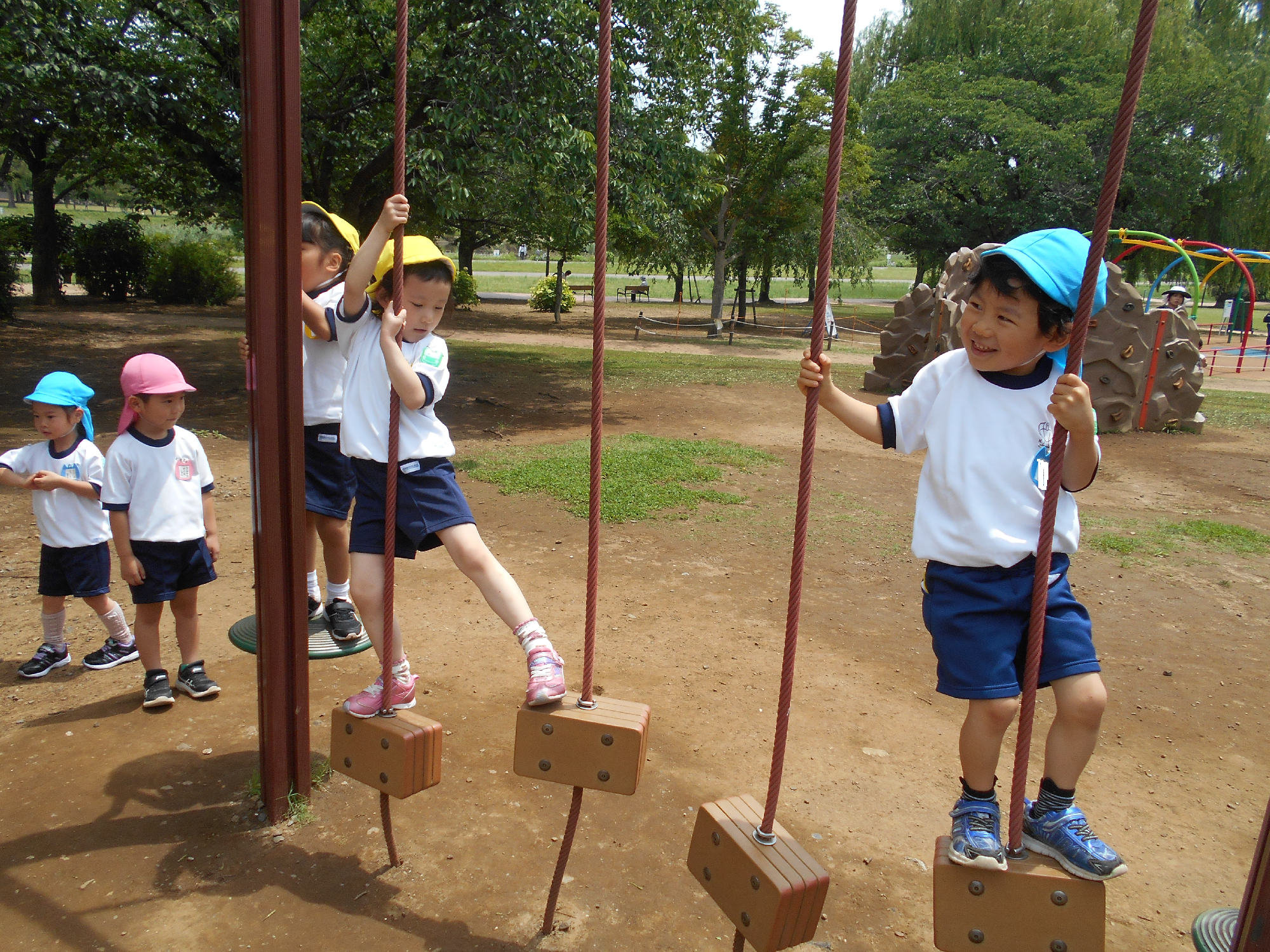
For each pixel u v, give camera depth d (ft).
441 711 12.49
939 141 106.42
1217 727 13.43
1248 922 5.44
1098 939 6.00
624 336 80.23
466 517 8.72
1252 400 52.11
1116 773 11.98
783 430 36.76
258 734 10.66
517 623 8.30
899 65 116.16
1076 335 5.58
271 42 8.41
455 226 64.54
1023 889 6.01
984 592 6.40
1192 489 29.53
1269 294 117.19
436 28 32.73
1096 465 6.10
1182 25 98.02
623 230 71.15
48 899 8.29
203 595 16.53
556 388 45.93
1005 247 6.31
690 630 16.07
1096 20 103.09
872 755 11.96
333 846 9.27
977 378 6.59
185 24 34.88
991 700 6.29
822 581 19.07
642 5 33.68
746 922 6.43
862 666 14.88
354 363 8.76
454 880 8.83
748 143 78.33
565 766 7.56
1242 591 19.57
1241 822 10.91
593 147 32.91
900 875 9.43
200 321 69.26
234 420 33.68
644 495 24.84
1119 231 60.64
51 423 12.59
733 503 24.77
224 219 67.62
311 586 14.17
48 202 74.02
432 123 33.24
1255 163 98.78
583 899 8.64
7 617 15.26
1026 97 100.68
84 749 11.00
